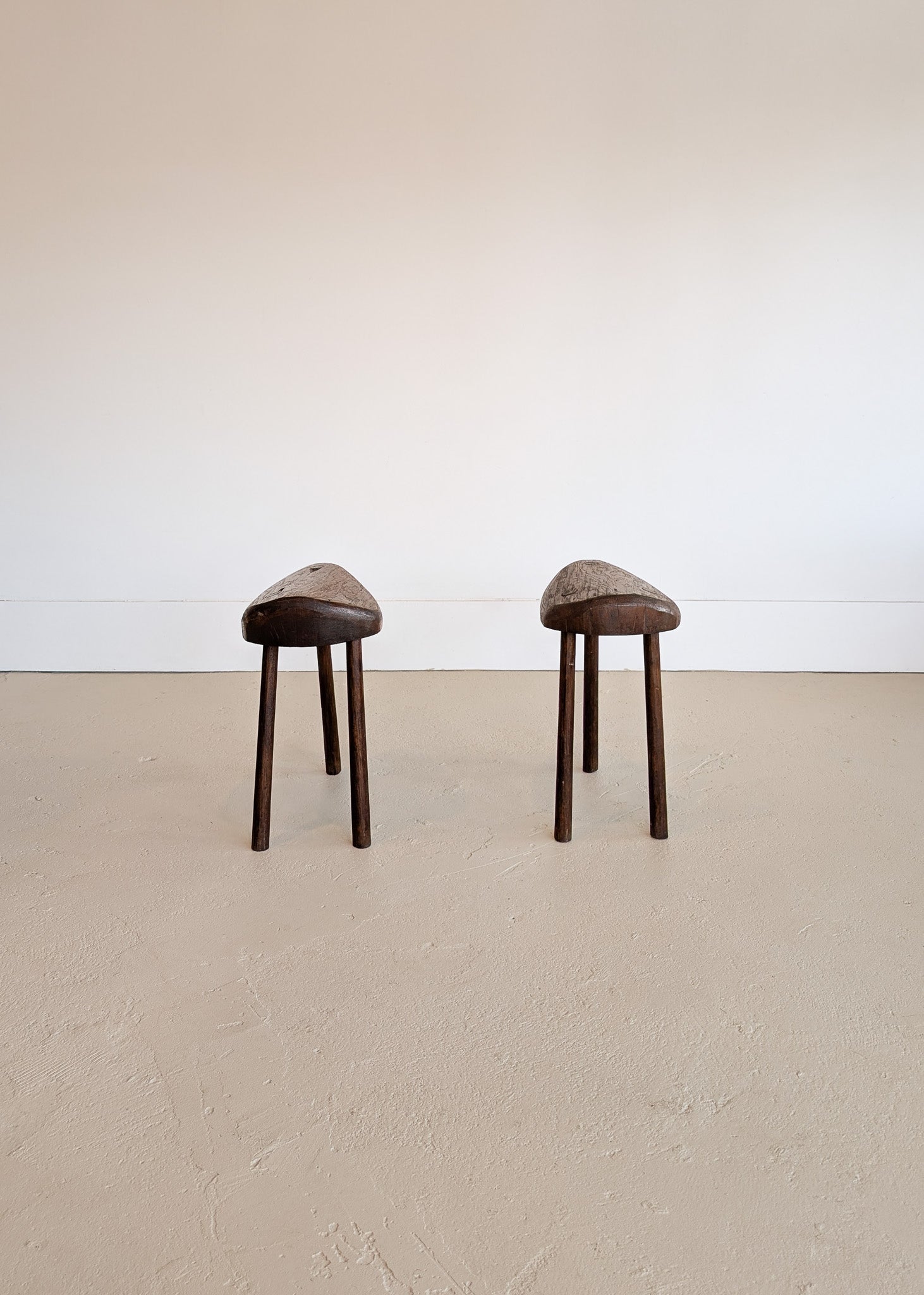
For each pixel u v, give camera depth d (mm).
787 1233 1115
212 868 1955
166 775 2424
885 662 3252
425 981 1583
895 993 1552
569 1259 1083
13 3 2855
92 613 3256
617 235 2979
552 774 2430
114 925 1746
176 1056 1404
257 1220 1131
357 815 2033
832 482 3137
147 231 2996
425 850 2035
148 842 2068
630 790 2332
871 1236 1110
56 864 1971
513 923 1755
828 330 3023
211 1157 1222
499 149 2934
